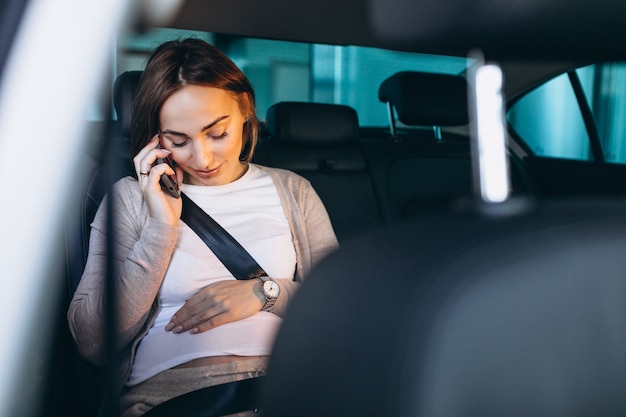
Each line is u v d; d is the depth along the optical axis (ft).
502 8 2.52
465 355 1.51
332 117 7.54
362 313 1.59
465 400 1.51
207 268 4.58
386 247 1.70
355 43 6.85
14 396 2.34
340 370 1.57
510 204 1.97
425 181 8.26
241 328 4.35
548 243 1.69
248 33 6.37
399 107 8.02
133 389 4.18
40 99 2.23
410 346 1.51
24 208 2.22
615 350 1.67
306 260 5.12
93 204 4.46
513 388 1.55
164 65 4.33
